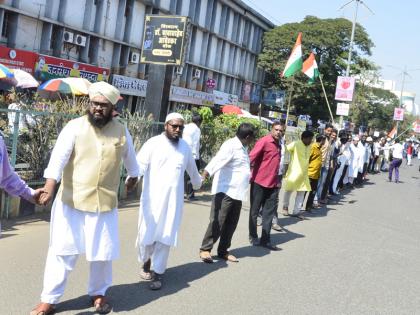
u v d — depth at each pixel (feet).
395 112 186.09
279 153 23.71
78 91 49.62
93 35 87.25
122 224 24.57
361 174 61.41
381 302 18.16
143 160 16.56
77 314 13.88
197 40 126.21
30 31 74.18
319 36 144.56
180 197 16.96
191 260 20.47
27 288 15.29
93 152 13.43
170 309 15.08
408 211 43.70
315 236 28.27
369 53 152.66
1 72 44.91
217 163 19.92
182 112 39.91
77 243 13.44
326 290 18.75
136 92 99.19
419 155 162.91
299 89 147.43
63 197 13.35
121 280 17.10
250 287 18.02
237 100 150.82
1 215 22.43
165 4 107.24
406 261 24.90
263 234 23.91
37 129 24.68
